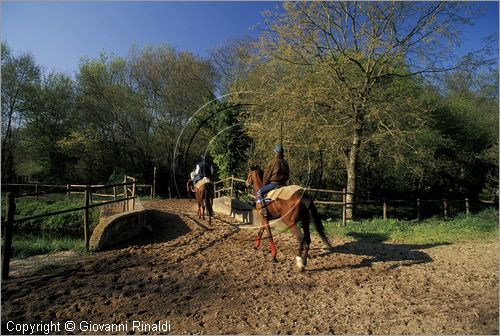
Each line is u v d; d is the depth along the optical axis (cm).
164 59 2898
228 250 810
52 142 2872
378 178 1947
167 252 793
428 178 2012
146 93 2997
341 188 1881
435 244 885
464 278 614
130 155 3088
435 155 1994
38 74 2828
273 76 1530
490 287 571
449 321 458
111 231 851
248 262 720
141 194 2653
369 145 1591
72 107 2984
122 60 3067
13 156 2927
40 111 2867
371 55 1438
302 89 1429
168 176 2898
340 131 1471
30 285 581
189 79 2734
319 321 465
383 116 1438
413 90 1684
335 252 808
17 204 1778
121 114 2992
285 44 1424
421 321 461
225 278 625
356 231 1082
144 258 747
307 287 584
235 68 2452
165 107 2859
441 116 2053
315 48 1441
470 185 2252
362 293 558
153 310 495
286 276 636
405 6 1380
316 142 1492
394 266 693
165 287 580
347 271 665
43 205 1767
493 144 1942
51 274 640
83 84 2961
